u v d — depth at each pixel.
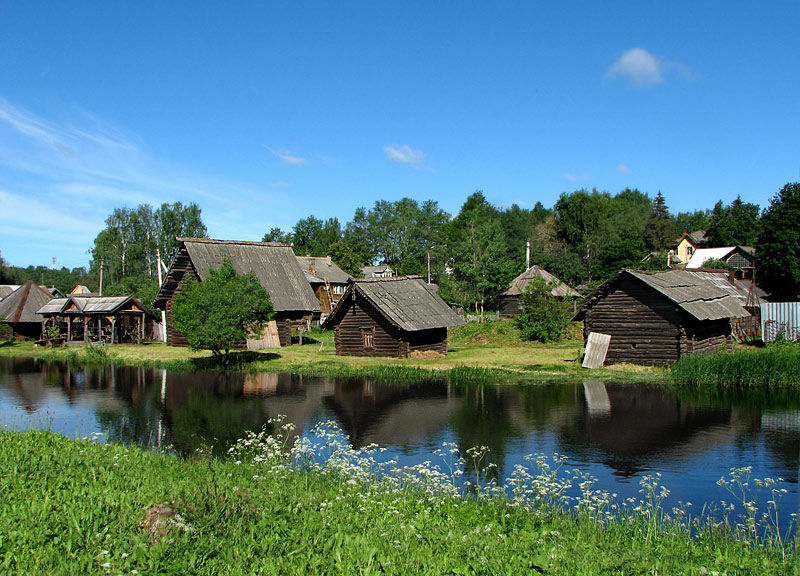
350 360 38.66
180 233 97.69
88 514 10.06
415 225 130.25
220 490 11.38
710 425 20.64
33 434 16.95
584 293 71.56
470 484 14.63
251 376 34.16
